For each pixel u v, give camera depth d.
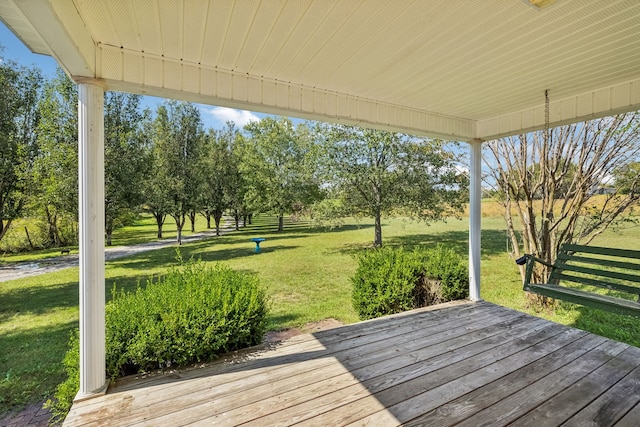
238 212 19.08
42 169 8.64
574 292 2.45
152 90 2.10
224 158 17.05
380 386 1.99
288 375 2.13
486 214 9.46
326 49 1.99
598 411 1.73
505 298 4.81
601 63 2.21
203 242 13.70
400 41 1.88
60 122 8.77
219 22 1.67
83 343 1.88
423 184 8.83
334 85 2.63
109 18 1.63
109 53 1.92
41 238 12.95
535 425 1.62
